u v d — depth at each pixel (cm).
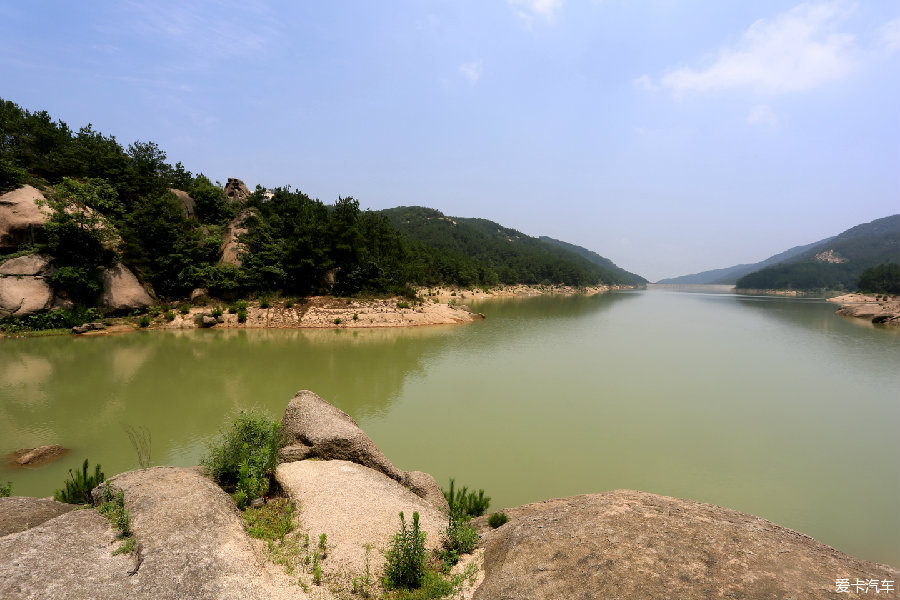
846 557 576
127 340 3262
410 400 2050
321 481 895
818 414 1969
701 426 1794
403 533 658
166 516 654
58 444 1434
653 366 2964
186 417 1698
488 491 1234
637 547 578
